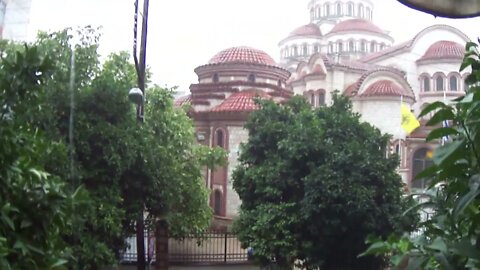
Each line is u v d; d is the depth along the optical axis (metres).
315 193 12.94
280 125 14.88
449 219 2.46
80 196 3.90
